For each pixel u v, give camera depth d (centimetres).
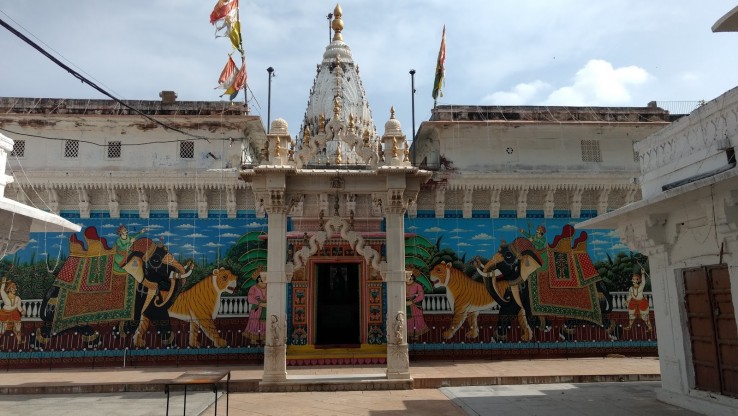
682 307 973
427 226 1717
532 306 1691
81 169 1656
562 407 955
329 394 1111
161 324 1606
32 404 1039
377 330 1648
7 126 1658
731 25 772
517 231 1736
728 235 815
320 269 1716
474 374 1302
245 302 1630
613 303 1716
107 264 1631
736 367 834
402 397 1080
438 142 1786
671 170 995
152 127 1702
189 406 977
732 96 818
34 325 1580
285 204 1218
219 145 1712
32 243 1627
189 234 1664
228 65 1719
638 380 1295
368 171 1221
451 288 1683
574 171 1762
